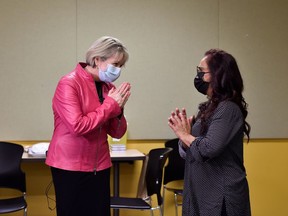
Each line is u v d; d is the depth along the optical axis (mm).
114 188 3611
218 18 4020
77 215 2010
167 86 3953
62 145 1968
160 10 3924
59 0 3758
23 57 3719
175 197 3838
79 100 1980
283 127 4160
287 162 4184
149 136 3938
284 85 4148
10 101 3709
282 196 4184
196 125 2039
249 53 4086
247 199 1965
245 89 4090
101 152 2053
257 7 4078
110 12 3840
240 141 1957
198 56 3994
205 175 1922
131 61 3889
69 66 3787
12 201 3158
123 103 2049
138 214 3980
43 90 3754
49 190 3840
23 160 3260
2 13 3674
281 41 4129
